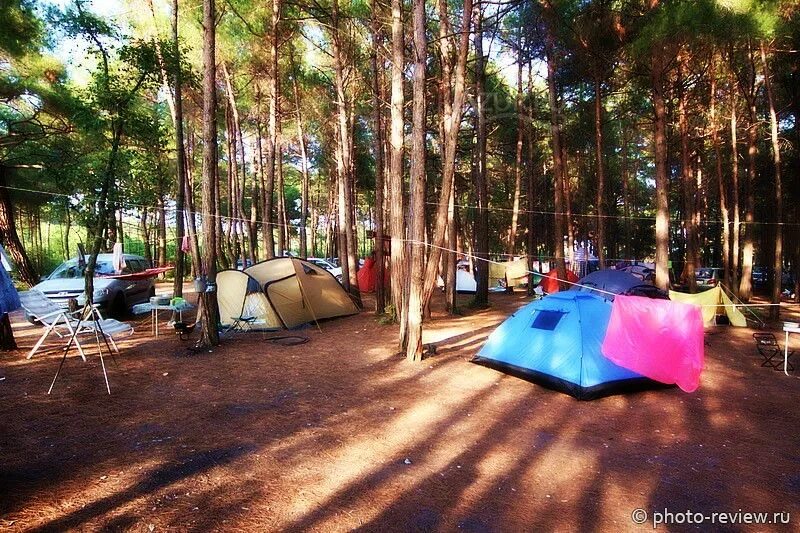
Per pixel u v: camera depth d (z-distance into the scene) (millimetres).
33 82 12211
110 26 9594
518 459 4203
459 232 26312
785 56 14336
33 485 3492
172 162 20125
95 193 10062
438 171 20125
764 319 13164
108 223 10422
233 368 7090
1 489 3414
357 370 7098
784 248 22062
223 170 28703
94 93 9555
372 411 5375
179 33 13680
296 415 5184
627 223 28812
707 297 12164
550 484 3760
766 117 17234
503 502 3475
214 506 3311
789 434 4836
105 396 5641
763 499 3566
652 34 9625
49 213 23719
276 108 15016
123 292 11938
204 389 6027
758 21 8508
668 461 4195
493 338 7477
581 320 6441
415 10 7605
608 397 5957
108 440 4367
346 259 14102
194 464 3939
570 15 12375
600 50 12461
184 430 4668
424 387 6305
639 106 16812
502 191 31078
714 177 23359
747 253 16156
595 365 6062
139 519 3107
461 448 4422
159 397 5664
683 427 5016
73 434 4477
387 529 3102
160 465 3895
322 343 9094
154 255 34906
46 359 7387
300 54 16828
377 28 12844
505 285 21719
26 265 13086
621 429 4949
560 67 15484
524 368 6656
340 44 14945
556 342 6457
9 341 7938
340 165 16156
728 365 7793
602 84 16078
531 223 20094
